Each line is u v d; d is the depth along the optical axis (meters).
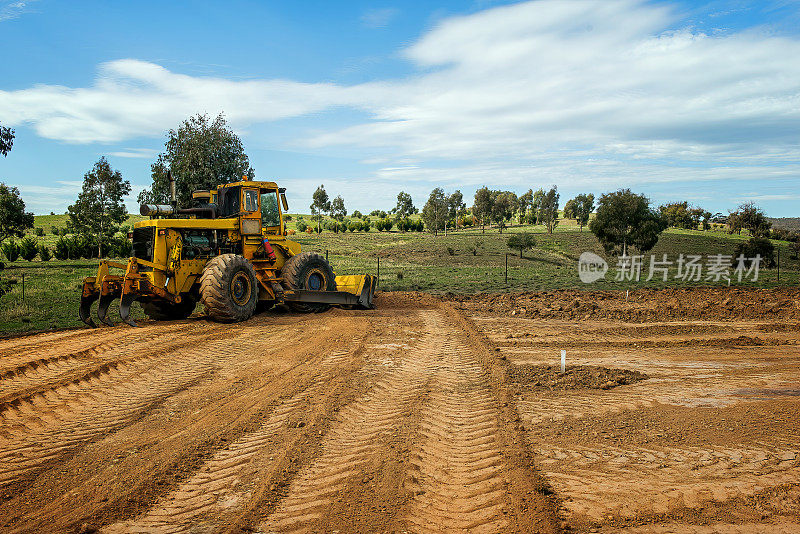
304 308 13.74
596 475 4.46
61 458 4.85
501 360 8.88
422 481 4.36
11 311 13.67
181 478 4.46
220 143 21.61
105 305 11.70
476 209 94.19
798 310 15.10
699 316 14.45
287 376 7.70
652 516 3.75
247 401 6.52
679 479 4.39
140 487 4.27
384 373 7.93
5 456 4.90
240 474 4.52
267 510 3.88
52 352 9.07
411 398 6.70
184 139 21.44
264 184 13.73
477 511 3.84
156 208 12.33
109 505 3.97
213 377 7.65
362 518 3.76
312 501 4.02
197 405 6.38
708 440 5.29
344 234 90.44
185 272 12.16
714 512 3.81
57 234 76.81
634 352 9.92
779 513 3.79
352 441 5.27
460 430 5.60
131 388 7.08
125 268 12.61
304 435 5.38
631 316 14.40
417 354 9.29
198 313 14.38
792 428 5.61
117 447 5.11
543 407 6.41
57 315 13.78
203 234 12.87
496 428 5.64
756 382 7.68
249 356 8.95
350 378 7.59
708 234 73.19
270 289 13.67
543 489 4.17
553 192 84.25
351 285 15.13
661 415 6.12
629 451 5.01
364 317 13.27
